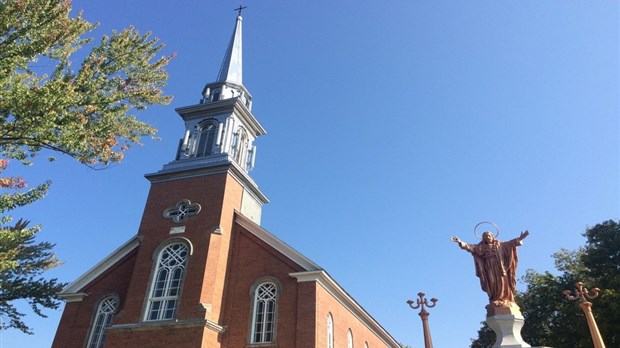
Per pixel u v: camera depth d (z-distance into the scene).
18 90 14.10
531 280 42.88
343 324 26.88
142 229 26.44
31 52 14.93
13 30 14.78
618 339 29.14
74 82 15.64
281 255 24.70
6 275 29.91
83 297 26.98
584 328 30.92
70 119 15.09
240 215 26.73
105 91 16.25
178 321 22.03
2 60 14.38
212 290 23.28
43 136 14.87
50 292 31.28
